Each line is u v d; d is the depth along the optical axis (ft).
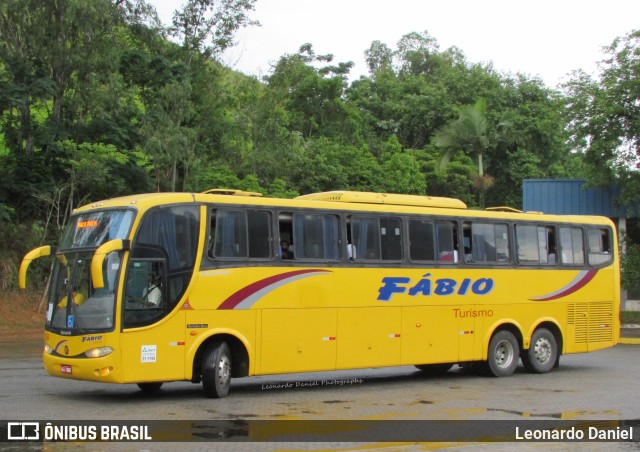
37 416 36.04
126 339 39.14
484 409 39.91
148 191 101.30
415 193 144.15
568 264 59.88
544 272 58.23
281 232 45.52
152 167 106.22
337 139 150.82
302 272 45.85
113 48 97.55
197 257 41.93
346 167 137.49
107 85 97.09
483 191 148.97
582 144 101.65
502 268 55.77
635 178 98.53
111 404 40.24
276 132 123.13
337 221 47.98
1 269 94.68
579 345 60.03
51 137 94.48
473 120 145.79
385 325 49.26
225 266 42.88
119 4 102.94
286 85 133.28
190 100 112.16
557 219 59.82
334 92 158.81
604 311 61.82
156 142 95.40
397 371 59.93
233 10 115.03
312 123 153.58
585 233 61.46
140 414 36.94
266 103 123.24
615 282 62.80
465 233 54.24
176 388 48.39
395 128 179.73
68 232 43.24
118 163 96.02
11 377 51.37
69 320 39.81
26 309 92.07
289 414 37.60
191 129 103.14
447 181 153.99
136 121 103.19
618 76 99.30
